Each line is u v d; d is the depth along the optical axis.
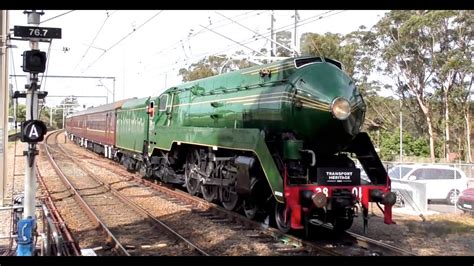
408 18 33.62
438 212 14.48
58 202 14.48
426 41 32.81
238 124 11.84
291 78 10.09
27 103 8.52
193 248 8.84
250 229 10.66
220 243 9.42
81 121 44.41
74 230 10.73
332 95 9.60
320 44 35.75
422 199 14.46
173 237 9.81
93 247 9.28
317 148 10.10
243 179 10.69
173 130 15.71
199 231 10.53
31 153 8.48
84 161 29.06
